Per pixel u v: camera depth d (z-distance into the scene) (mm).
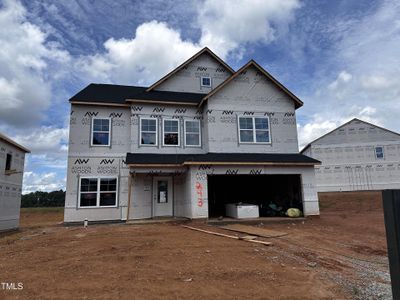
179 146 17266
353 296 5148
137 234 10609
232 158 15164
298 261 7414
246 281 5613
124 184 16484
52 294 4797
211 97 16656
